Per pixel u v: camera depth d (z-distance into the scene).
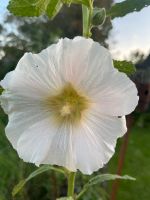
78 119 0.10
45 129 0.10
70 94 0.10
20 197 0.23
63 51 0.09
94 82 0.09
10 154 0.23
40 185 0.23
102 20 0.11
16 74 0.10
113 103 0.09
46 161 0.10
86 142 0.10
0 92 0.10
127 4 0.11
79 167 0.10
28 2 0.10
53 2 0.10
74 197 0.12
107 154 0.10
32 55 0.09
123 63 0.10
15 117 0.10
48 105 0.10
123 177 0.12
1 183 0.22
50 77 0.10
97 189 0.25
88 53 0.09
